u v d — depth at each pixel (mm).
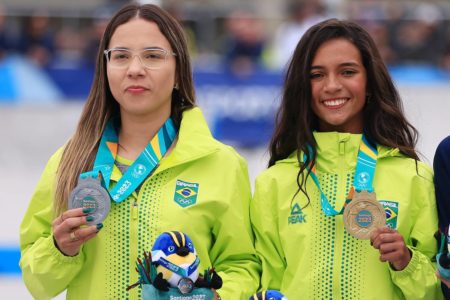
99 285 13734
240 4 45125
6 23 36531
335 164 14438
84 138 14133
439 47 37250
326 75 14469
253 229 14758
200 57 36375
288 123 14836
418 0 45812
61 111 34188
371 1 44906
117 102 14469
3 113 33812
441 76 35688
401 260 13492
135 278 13672
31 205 14258
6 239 27719
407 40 37094
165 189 13930
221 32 37125
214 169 14195
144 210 13789
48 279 13609
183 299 12617
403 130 14828
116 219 13789
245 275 14195
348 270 14039
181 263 12609
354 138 14453
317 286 14078
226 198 14094
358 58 14516
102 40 14156
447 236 13273
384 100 14680
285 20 38406
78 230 13055
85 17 37062
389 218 14094
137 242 13711
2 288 25312
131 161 14133
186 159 13930
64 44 36781
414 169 14438
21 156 33594
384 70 14711
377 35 36719
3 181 32156
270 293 12758
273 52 36688
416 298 13695
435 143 33906
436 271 13398
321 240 14195
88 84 34906
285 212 14469
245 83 34844
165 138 14211
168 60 13992
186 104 14539
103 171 13875
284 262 14500
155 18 14016
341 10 38156
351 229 13398
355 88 14469
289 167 14719
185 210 13820
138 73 13734
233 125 34688
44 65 35094
